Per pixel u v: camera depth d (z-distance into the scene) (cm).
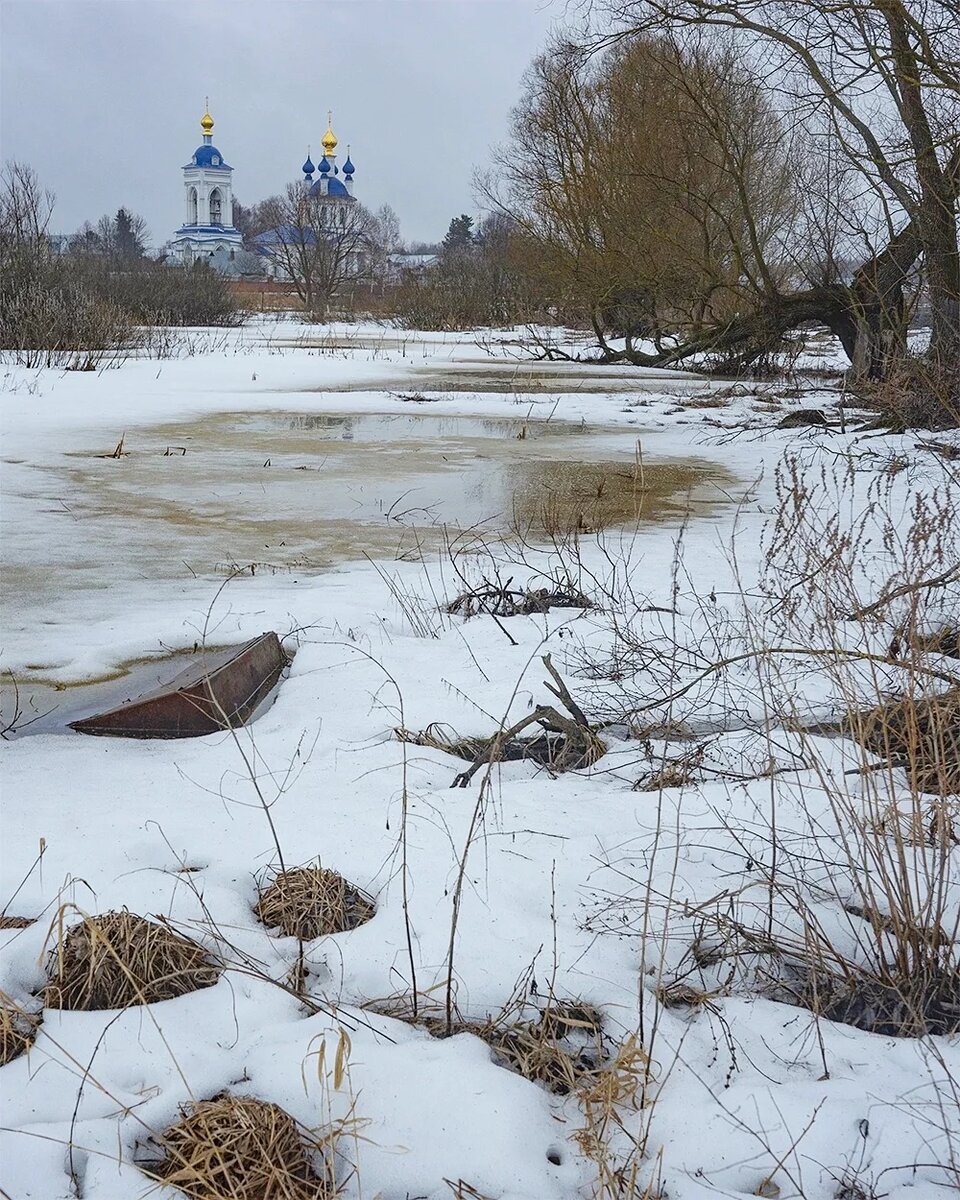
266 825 421
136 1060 294
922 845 339
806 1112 280
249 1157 263
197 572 830
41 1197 252
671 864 396
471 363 3167
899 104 1409
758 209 2530
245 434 1636
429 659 624
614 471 1337
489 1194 259
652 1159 270
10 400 1912
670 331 3225
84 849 397
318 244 7112
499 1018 313
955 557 719
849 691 480
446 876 385
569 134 2817
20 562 846
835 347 3791
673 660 582
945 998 325
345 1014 313
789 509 1055
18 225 3058
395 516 1049
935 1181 262
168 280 5078
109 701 576
